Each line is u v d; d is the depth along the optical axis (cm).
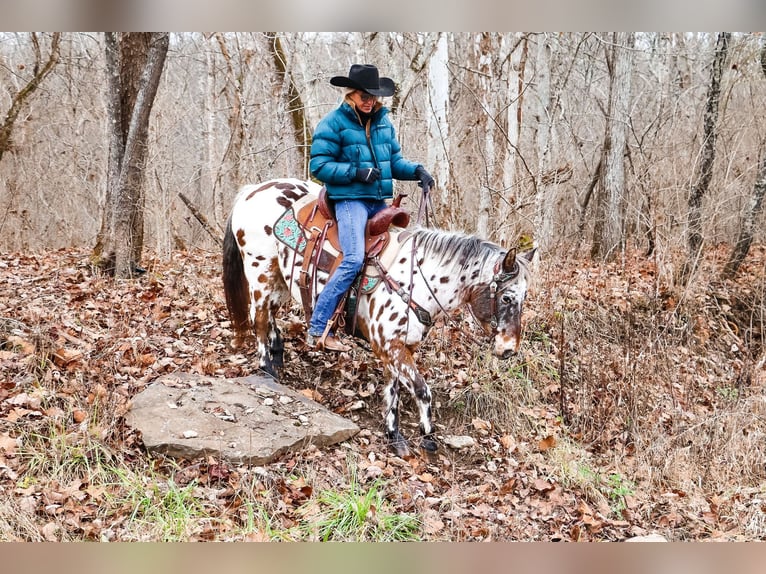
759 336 732
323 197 486
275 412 470
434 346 610
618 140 945
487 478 471
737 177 779
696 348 688
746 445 530
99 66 1302
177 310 638
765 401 586
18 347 492
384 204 491
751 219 785
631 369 600
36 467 392
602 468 504
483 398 555
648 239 873
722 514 464
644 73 1326
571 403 581
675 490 490
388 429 487
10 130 1080
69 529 357
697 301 729
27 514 357
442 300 471
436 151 709
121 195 705
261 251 519
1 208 1090
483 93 773
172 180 932
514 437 532
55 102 1309
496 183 816
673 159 765
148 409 447
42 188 1185
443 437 509
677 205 770
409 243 478
